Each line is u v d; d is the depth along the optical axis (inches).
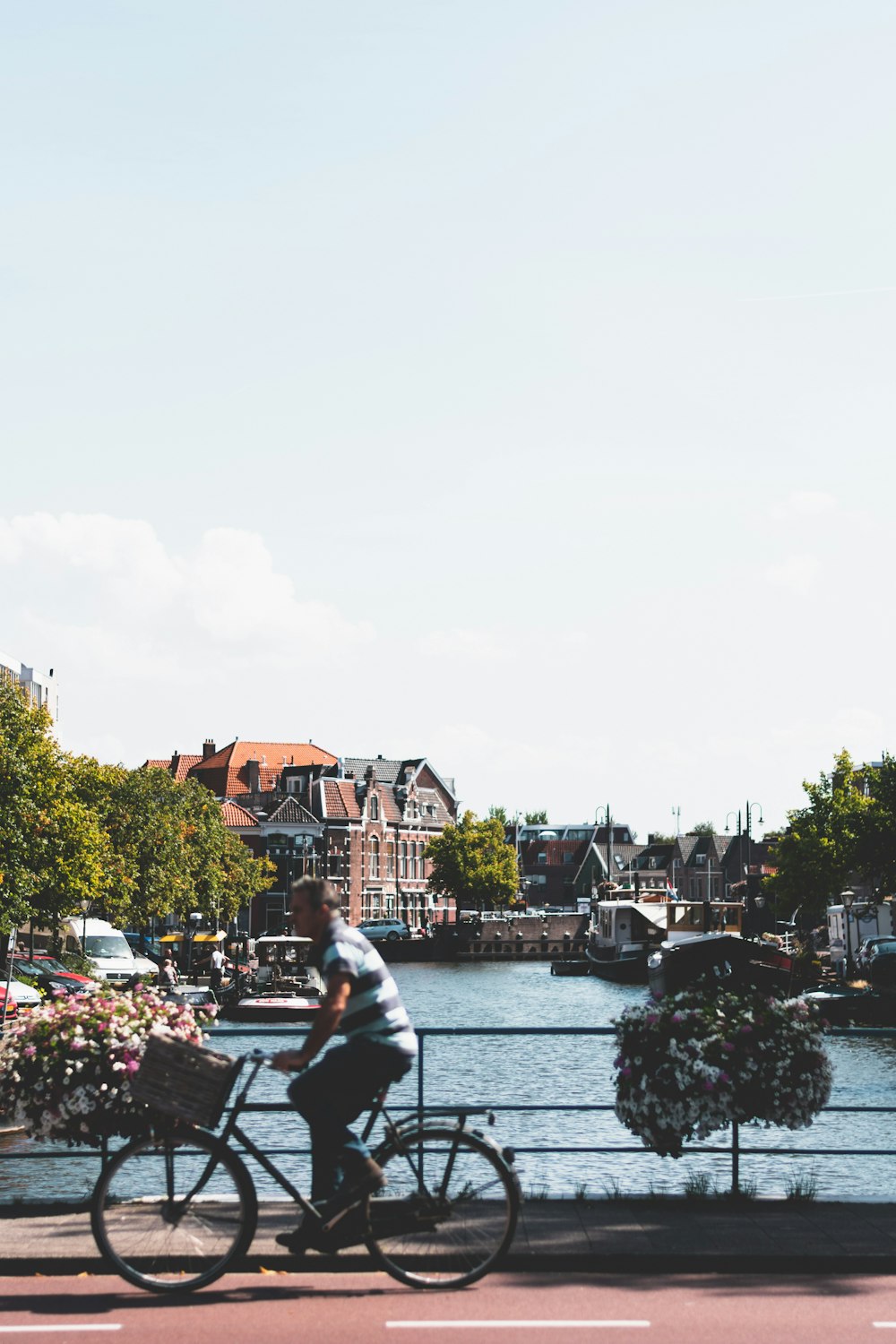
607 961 3292.3
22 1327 282.2
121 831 2506.2
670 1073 413.1
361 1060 303.3
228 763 4955.7
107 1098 397.4
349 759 5054.1
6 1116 402.3
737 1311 294.4
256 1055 307.9
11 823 1587.1
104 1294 307.4
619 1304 299.3
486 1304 298.7
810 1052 415.2
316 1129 304.5
